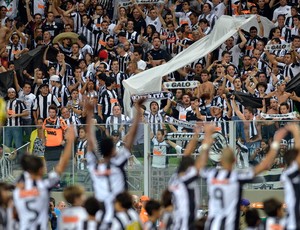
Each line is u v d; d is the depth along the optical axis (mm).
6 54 61781
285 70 56531
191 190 35656
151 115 53344
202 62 59562
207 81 54750
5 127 51219
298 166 33812
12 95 56375
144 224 41719
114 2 65000
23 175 34906
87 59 59969
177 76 58500
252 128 49844
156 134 50562
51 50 60406
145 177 50625
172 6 62906
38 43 63094
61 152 50875
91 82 56344
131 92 55281
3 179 51219
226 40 59281
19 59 59812
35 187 34688
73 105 55719
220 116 53375
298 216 33594
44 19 64750
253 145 49844
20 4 66062
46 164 50969
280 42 57125
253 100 53719
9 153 51250
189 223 35531
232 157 35031
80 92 56562
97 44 62344
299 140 34312
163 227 36906
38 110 56594
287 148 49219
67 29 62500
